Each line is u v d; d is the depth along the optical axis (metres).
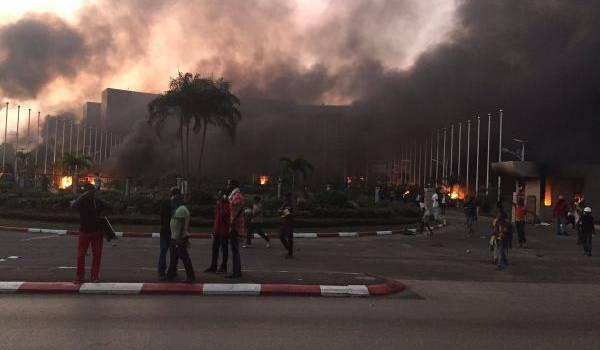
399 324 6.98
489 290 10.11
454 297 9.23
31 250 14.48
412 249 17.56
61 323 6.59
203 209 23.75
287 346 5.74
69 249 14.91
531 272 12.78
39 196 28.36
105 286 8.82
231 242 10.06
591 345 6.12
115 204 24.80
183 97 49.19
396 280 10.83
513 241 20.81
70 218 23.02
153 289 8.86
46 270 10.15
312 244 18.53
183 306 7.85
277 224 23.06
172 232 9.38
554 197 32.25
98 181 39.31
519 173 31.75
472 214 23.69
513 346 5.99
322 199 28.19
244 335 6.18
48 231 20.45
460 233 24.56
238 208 10.07
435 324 7.03
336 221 24.42
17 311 7.27
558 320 7.48
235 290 8.94
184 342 5.79
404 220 27.03
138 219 22.91
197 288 8.95
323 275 10.32
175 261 9.45
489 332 6.65
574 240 21.34
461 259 15.07
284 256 14.74
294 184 42.06
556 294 9.84
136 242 17.72
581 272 12.98
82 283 8.95
